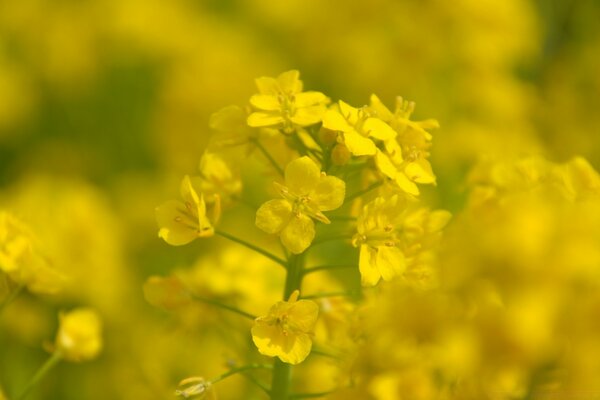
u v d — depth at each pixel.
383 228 0.42
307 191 0.41
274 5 0.91
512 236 0.38
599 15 0.78
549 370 0.39
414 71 0.75
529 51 0.78
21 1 0.92
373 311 0.42
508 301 0.38
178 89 0.79
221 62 0.82
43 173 0.79
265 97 0.43
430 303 0.41
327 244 0.57
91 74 0.87
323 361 0.48
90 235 0.62
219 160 0.44
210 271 0.48
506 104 0.73
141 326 0.61
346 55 0.79
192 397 0.42
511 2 0.75
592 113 0.76
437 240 0.42
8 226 0.45
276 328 0.41
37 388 0.58
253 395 0.48
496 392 0.40
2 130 0.84
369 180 0.43
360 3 0.79
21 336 0.60
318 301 0.45
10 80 0.86
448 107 0.74
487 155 0.45
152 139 0.82
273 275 0.49
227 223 0.67
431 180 0.42
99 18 0.90
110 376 0.58
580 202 0.42
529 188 0.44
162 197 0.75
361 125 0.42
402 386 0.43
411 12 0.76
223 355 0.48
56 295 0.61
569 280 0.38
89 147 0.83
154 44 0.88
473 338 0.39
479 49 0.74
